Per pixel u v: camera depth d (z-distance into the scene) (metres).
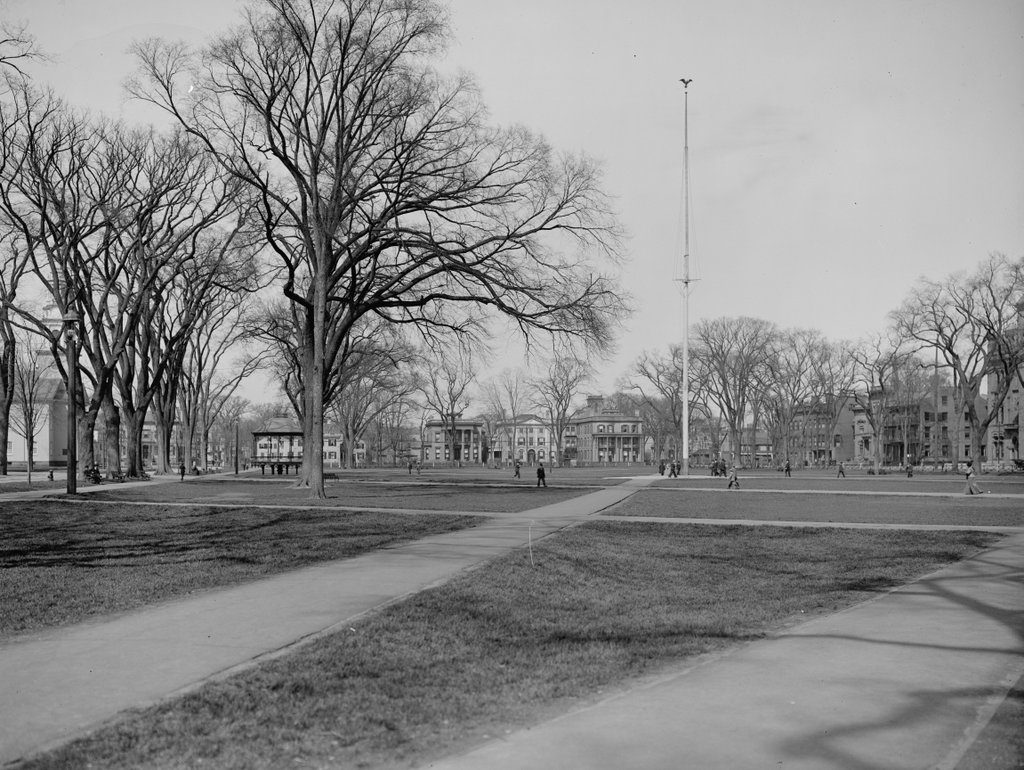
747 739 6.80
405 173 36.72
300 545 19.08
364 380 102.00
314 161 36.16
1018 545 20.69
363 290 40.19
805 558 18.84
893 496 40.78
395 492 42.19
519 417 174.88
